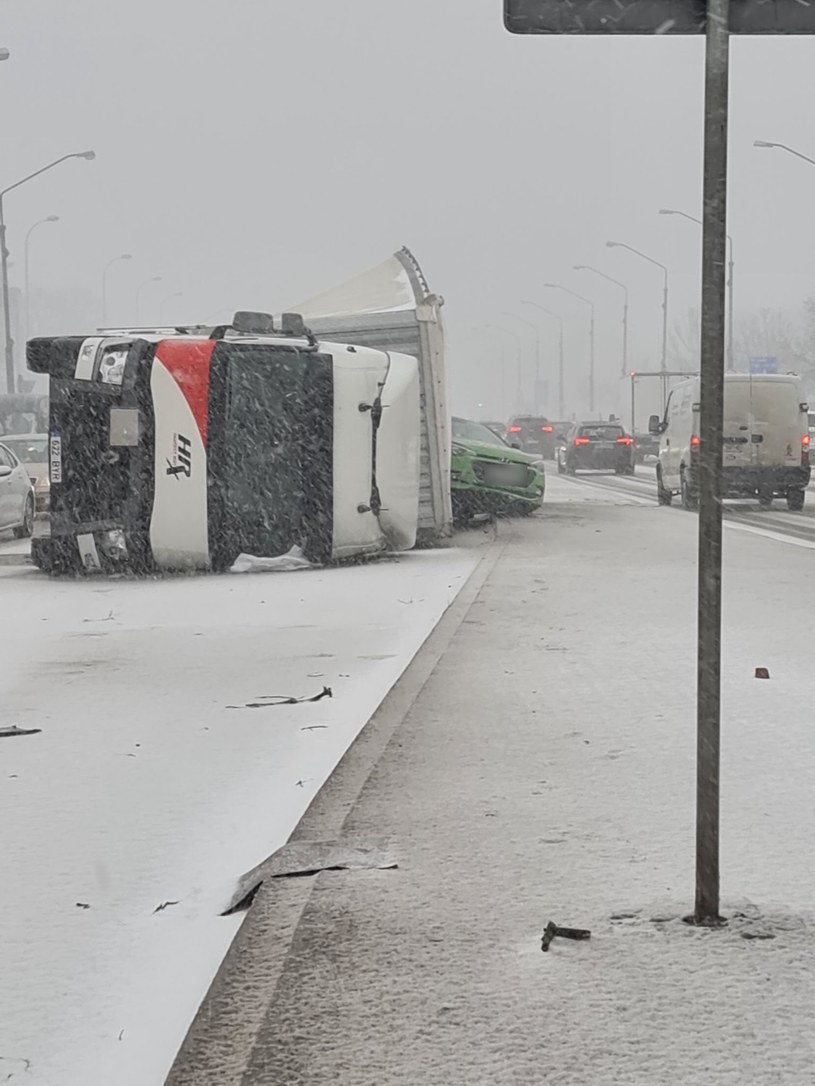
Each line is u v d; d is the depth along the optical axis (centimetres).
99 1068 426
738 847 616
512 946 492
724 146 484
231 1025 432
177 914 563
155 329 2070
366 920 521
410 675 1060
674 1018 430
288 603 1578
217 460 1864
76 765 816
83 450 1895
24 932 544
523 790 716
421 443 2291
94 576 1902
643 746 818
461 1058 405
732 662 1120
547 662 1119
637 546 2230
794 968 467
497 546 2239
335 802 692
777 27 490
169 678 1103
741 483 3312
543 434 7806
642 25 498
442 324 2300
